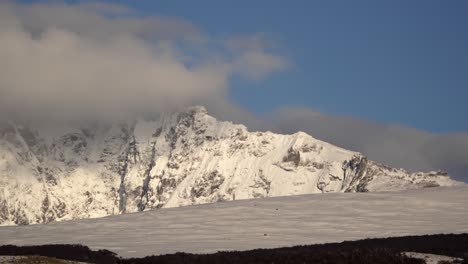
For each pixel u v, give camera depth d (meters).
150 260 112.19
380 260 106.69
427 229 149.50
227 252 122.06
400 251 115.56
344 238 142.88
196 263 109.25
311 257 109.38
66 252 124.69
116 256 124.81
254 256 113.31
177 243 141.88
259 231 152.88
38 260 104.38
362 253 110.69
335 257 108.69
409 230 149.12
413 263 105.06
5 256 109.31
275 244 138.00
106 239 150.25
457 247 121.81
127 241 146.62
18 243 150.38
